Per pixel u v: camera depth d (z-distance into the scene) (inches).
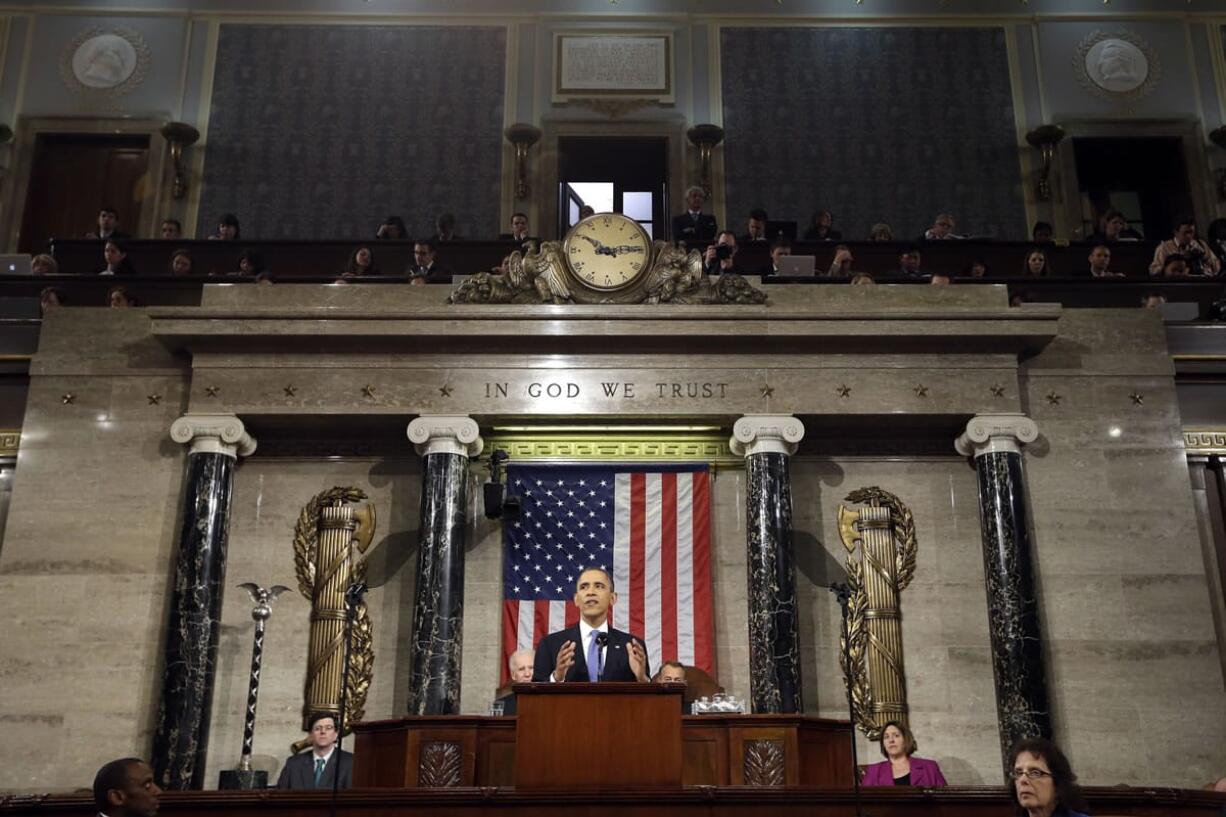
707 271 546.3
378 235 657.0
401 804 267.9
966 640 464.8
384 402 466.3
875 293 493.7
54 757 440.5
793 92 756.0
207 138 743.1
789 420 463.5
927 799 271.4
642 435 485.1
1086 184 759.7
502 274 481.7
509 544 474.3
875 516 476.1
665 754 261.9
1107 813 282.7
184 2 761.6
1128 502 470.9
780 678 438.0
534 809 260.5
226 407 465.4
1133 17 765.3
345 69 757.3
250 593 462.3
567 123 749.3
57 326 485.7
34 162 739.4
